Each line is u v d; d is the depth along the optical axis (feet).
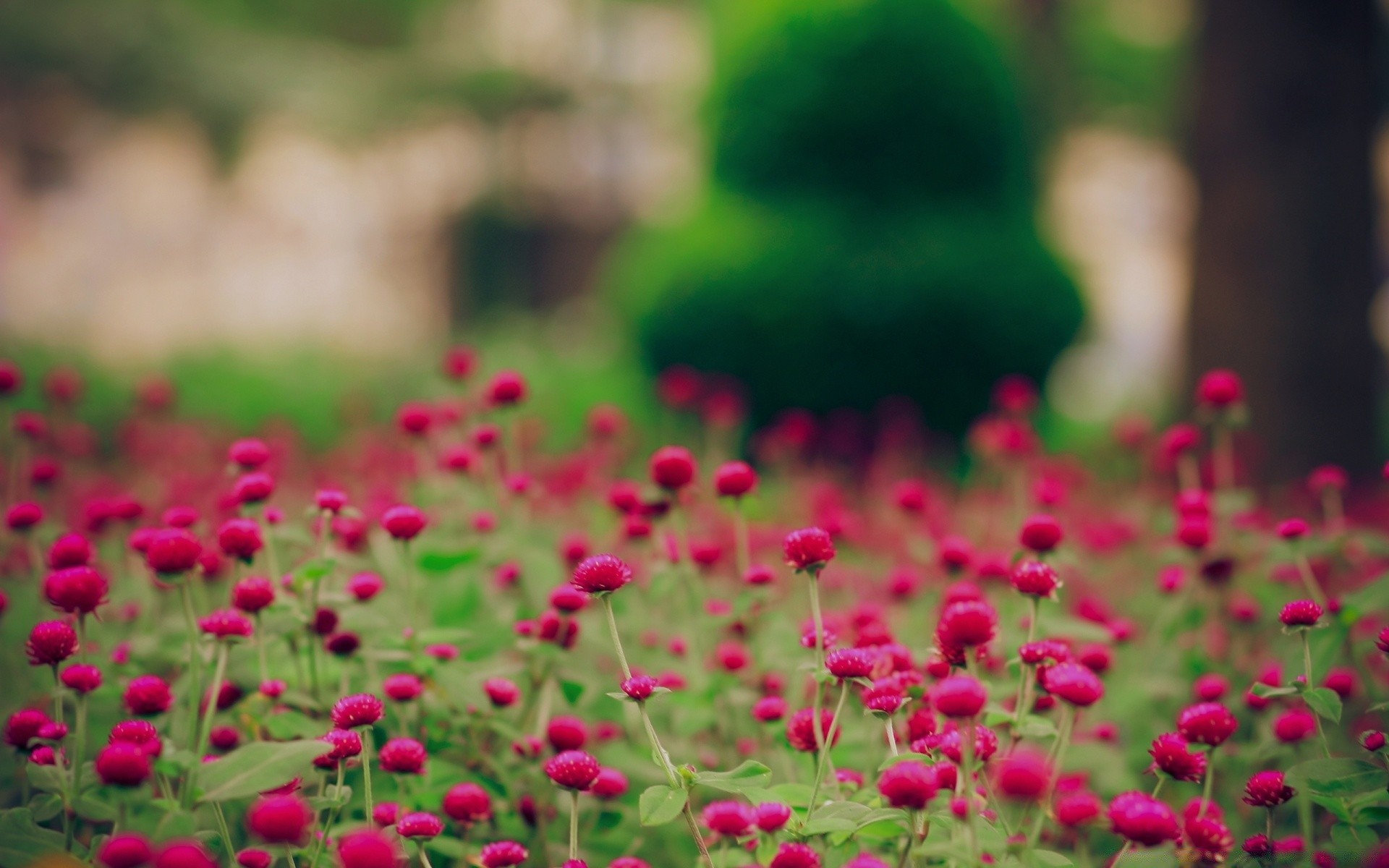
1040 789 4.70
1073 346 24.77
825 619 8.57
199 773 4.94
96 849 5.31
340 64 62.18
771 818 5.20
